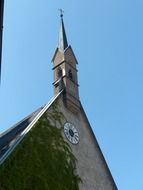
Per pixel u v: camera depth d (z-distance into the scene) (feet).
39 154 116.88
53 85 149.79
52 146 123.34
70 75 153.99
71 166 126.72
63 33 168.14
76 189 123.65
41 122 125.80
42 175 113.39
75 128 141.38
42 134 122.62
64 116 138.92
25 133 117.39
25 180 107.65
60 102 141.38
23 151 112.47
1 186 101.09
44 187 111.86
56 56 158.81
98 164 143.33
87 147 142.51
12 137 129.29
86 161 137.90
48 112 132.36
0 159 104.99
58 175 119.24
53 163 119.75
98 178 139.23
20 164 109.19
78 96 150.71
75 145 136.87
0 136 142.92
